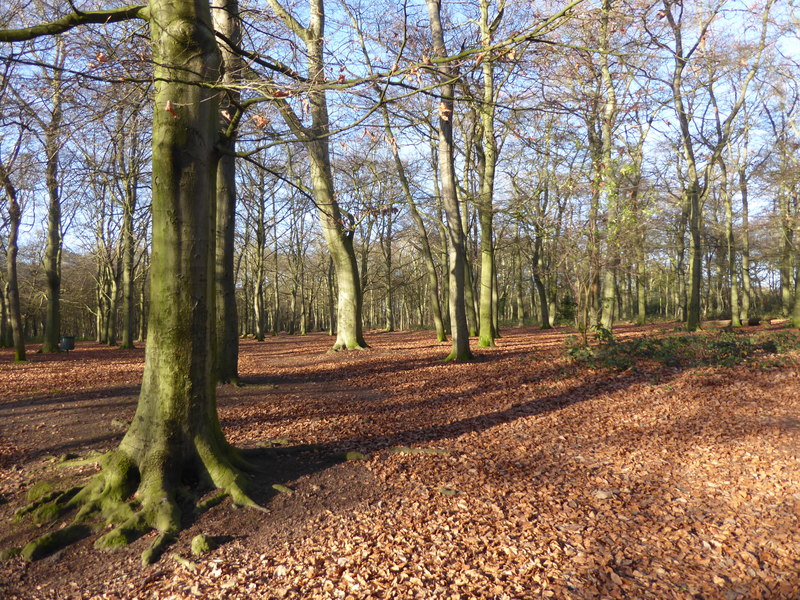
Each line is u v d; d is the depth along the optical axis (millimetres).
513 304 56406
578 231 13758
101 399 9797
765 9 15492
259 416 8586
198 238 4961
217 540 4363
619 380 10531
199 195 4914
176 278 4910
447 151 14008
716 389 9273
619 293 40000
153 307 4988
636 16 5188
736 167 24906
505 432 7480
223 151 5371
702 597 3533
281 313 65188
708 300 43250
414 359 15172
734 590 3596
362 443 6926
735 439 6652
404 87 4852
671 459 6172
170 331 4957
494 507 4953
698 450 6391
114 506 4730
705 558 4012
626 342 13742
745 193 25125
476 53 4910
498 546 4234
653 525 4566
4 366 16047
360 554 4141
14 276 17250
